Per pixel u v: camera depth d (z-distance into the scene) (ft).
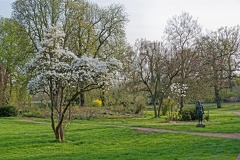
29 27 134.41
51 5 135.03
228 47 164.55
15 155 53.98
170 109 145.18
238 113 164.45
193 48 153.28
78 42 147.95
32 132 83.82
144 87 158.61
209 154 50.67
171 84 144.77
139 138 72.23
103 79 62.85
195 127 91.15
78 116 126.93
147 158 48.67
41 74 62.54
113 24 154.92
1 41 170.91
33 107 145.18
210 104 240.53
